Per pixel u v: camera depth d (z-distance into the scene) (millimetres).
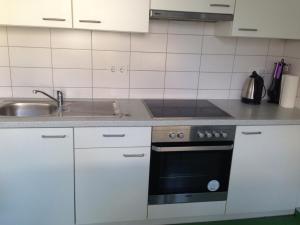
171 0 1942
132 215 2064
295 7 2104
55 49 2219
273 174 2186
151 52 2350
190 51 2402
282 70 2451
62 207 1954
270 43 2502
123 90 2398
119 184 1970
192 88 2496
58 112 1990
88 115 1917
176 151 1970
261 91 2428
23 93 2271
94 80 2336
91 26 1900
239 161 2098
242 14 2049
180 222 2248
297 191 2289
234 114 2105
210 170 2102
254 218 2367
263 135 2066
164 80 2434
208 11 2002
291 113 2195
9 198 1873
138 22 1941
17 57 2189
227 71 2506
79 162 1874
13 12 1798
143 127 1883
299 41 2338
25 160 1812
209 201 2166
